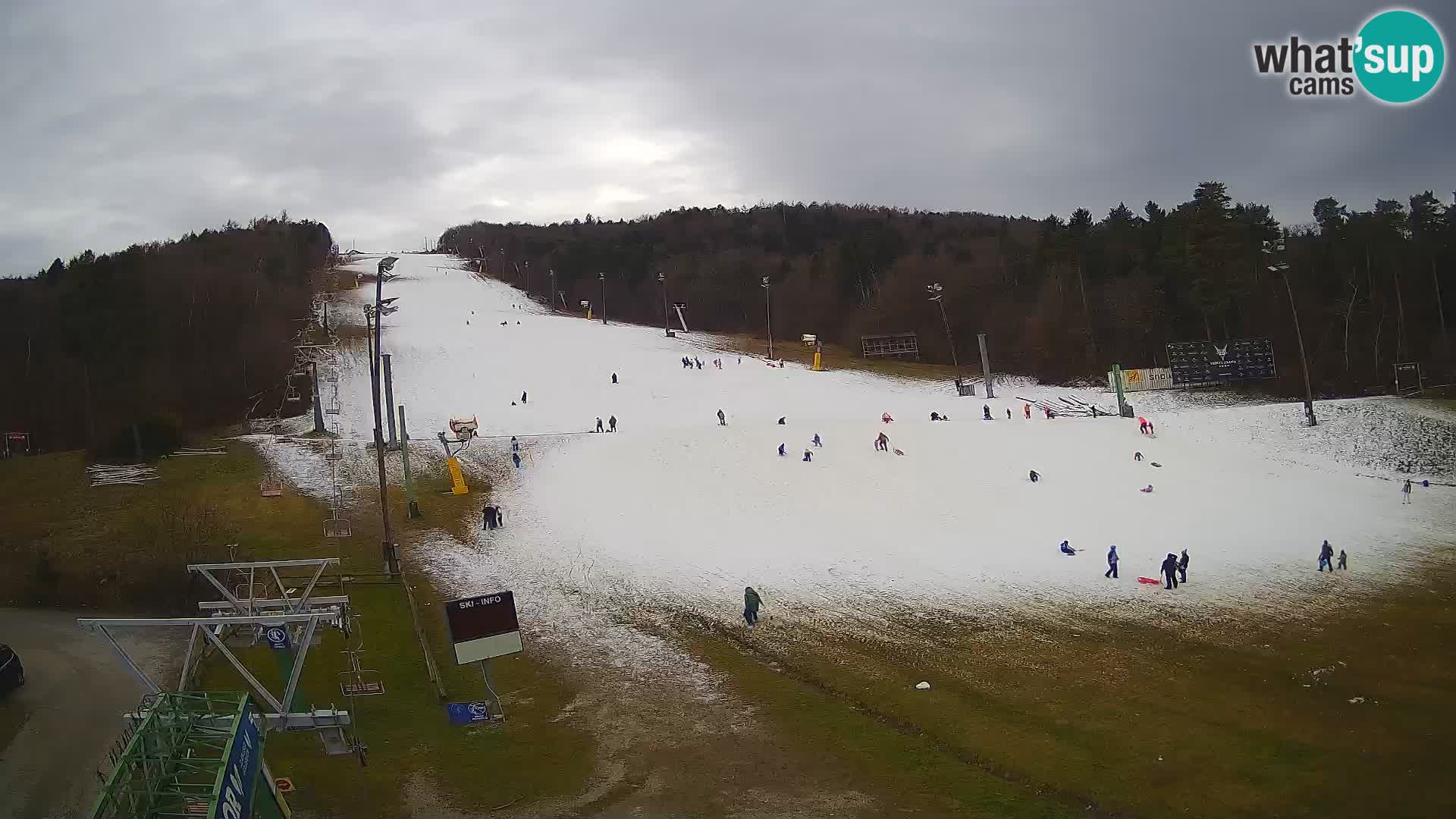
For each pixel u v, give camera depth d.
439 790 24.70
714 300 172.12
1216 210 112.38
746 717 29.45
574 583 43.69
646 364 113.19
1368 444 71.19
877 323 145.12
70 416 87.94
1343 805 23.56
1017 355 127.50
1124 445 69.69
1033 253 147.75
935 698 30.47
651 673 33.38
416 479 62.19
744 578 44.34
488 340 124.31
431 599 40.84
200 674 30.89
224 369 97.25
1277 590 41.66
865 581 43.69
